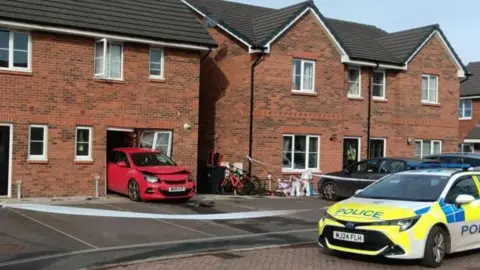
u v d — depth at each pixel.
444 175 10.67
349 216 9.63
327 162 23.09
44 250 10.46
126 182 17.56
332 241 9.75
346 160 24.27
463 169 11.53
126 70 19.03
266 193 21.38
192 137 20.33
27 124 17.31
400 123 25.72
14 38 17.22
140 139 19.31
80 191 18.19
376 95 25.47
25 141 17.30
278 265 9.45
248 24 23.47
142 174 16.97
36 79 17.45
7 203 15.81
